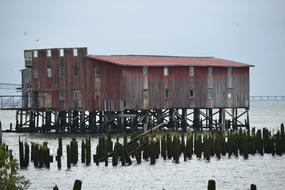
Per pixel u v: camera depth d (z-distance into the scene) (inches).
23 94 5654.5
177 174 3408.0
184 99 5374.0
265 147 3969.0
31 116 5408.5
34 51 5497.1
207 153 3735.2
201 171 3489.2
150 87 5226.4
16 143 4798.2
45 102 5442.9
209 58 5895.7
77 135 5206.7
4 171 2226.9
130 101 5142.7
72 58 5344.5
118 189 3088.1
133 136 3831.2
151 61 5334.6
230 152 3860.7
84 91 5300.2
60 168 3469.5
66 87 5364.2
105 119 5201.8
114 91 5167.3
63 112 5447.8
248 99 5654.5
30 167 3489.2
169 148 3730.3
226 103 5556.1
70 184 3157.0
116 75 5157.5
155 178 3302.2
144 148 3708.2
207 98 5467.5
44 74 5452.8
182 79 5364.2
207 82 5467.5
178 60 5556.1
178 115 5393.7
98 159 3587.6
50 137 5103.3
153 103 5241.1
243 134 3922.2
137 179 3277.6
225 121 5689.0
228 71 5561.0
